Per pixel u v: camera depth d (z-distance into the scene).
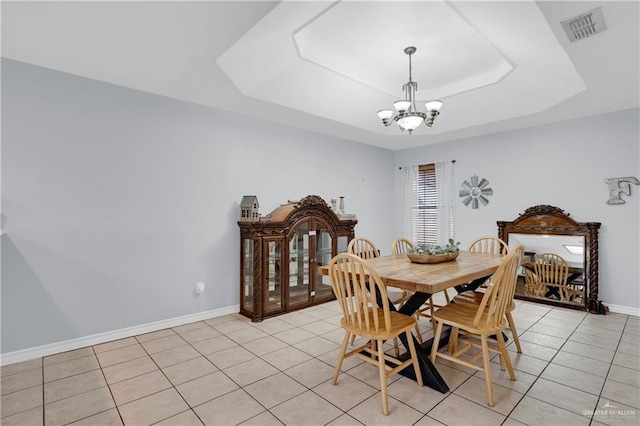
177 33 2.17
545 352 2.67
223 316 3.68
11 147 2.52
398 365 2.29
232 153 3.79
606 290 3.84
